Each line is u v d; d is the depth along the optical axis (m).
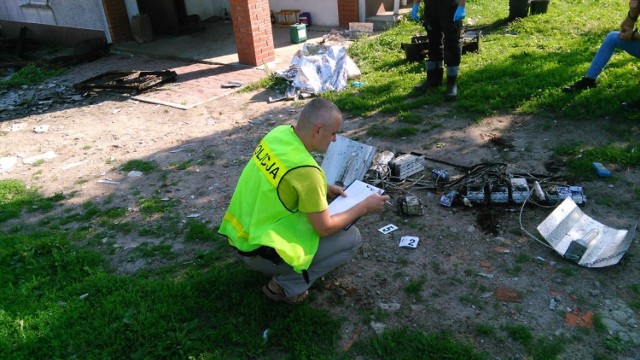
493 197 4.21
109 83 9.00
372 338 3.05
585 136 5.21
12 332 3.36
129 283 3.73
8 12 14.98
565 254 3.54
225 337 3.15
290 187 2.80
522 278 3.44
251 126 6.71
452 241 3.89
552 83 6.38
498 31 9.38
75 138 7.03
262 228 2.89
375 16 11.09
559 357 2.83
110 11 11.89
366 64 8.58
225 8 13.67
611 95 5.78
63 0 13.01
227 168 5.58
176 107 7.77
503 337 2.98
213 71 9.46
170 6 12.09
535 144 5.19
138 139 6.73
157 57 10.97
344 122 6.39
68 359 3.10
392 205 4.42
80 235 4.51
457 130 5.71
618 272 3.41
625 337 2.91
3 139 7.28
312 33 11.42
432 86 6.91
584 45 7.83
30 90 9.82
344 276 3.62
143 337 3.19
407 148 5.45
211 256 3.97
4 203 5.27
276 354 3.03
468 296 3.33
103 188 5.43
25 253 4.18
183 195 5.08
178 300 3.47
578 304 3.18
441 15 6.12
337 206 3.24
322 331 3.12
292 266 2.89
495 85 6.67
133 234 4.48
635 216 3.95
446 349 2.90
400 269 3.64
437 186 4.57
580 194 4.14
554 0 11.02
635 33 5.53
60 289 3.81
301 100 7.44
